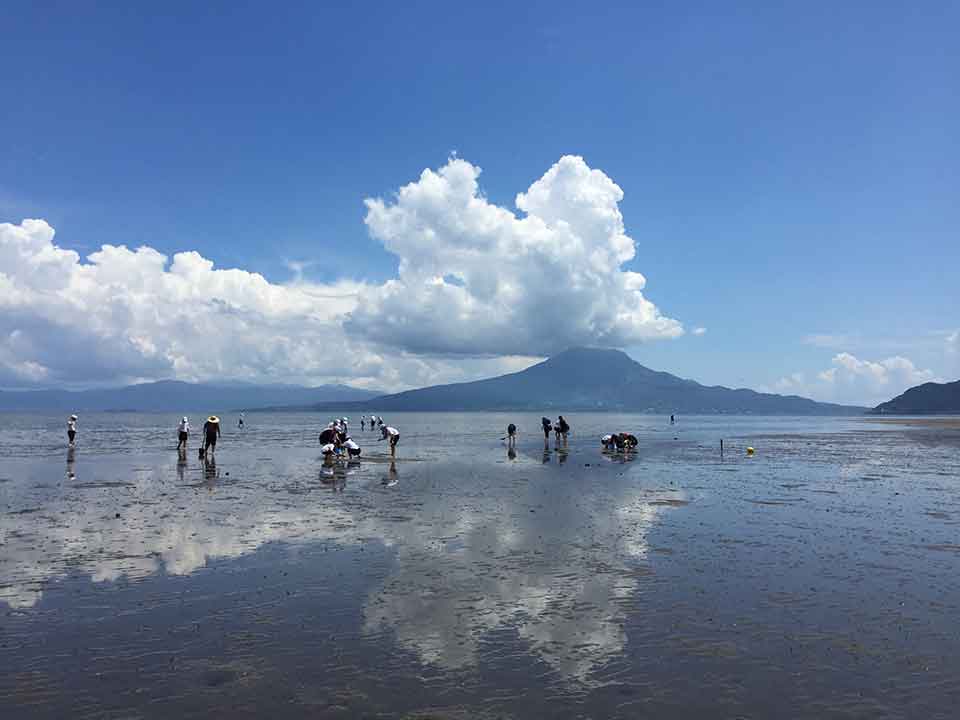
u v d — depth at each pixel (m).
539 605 11.44
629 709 7.52
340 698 7.78
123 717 7.28
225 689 8.02
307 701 7.69
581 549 15.86
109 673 8.49
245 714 7.36
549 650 9.35
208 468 37.09
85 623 10.45
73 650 9.30
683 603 11.57
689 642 9.68
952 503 23.89
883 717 7.38
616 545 16.33
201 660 8.94
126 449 55.12
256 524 19.08
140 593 12.11
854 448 60.06
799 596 12.01
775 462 42.62
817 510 22.06
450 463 40.91
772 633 10.08
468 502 23.59
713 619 10.71
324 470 36.06
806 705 7.66
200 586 12.58
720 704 7.67
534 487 28.22
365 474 33.88
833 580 13.12
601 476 33.03
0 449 55.28
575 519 20.05
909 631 10.19
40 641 9.64
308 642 9.62
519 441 71.12
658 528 18.64
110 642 9.61
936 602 11.66
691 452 53.03
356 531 18.05
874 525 19.31
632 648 9.44
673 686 8.16
